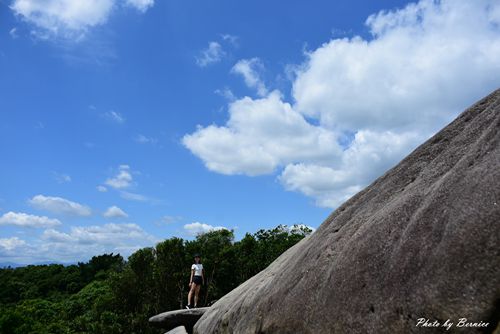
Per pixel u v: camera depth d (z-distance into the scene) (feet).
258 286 18.12
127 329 90.58
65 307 130.00
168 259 92.73
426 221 9.48
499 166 8.46
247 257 98.12
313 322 11.64
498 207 7.91
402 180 13.38
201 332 23.98
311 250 14.33
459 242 8.29
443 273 8.38
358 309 10.16
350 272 10.86
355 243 11.41
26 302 137.49
